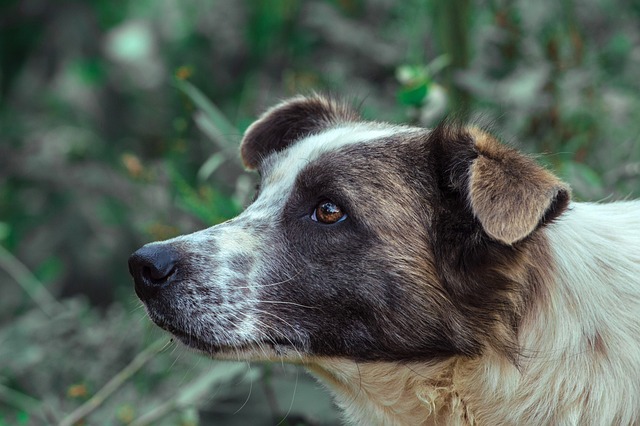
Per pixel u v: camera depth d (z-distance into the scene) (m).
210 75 11.91
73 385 7.17
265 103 9.86
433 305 5.15
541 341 5.10
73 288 11.02
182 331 5.27
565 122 7.96
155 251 5.27
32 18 12.90
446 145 5.20
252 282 5.26
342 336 5.24
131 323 7.89
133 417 7.01
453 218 5.13
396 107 8.74
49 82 12.88
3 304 10.30
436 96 7.16
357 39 10.25
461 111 6.54
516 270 5.04
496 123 7.39
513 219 4.64
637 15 9.84
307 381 6.53
